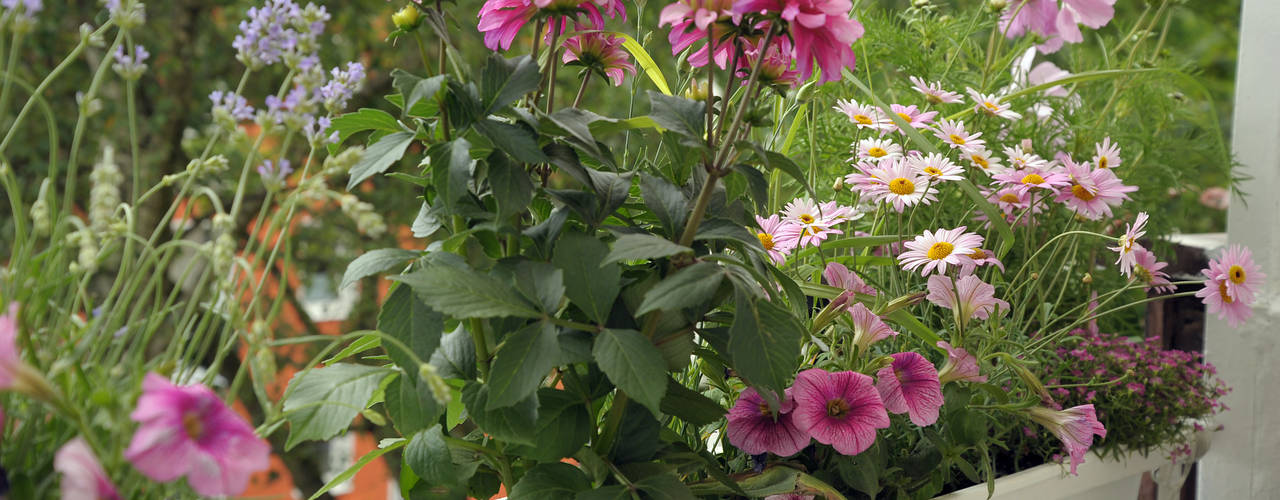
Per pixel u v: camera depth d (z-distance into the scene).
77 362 0.54
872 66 1.58
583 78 0.79
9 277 0.53
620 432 0.77
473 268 0.68
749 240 0.72
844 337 0.97
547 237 0.71
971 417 0.96
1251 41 1.43
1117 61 1.60
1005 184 1.18
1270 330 1.43
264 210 0.55
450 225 0.75
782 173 1.31
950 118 1.24
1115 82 1.53
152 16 3.54
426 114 0.70
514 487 0.72
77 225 0.53
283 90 0.58
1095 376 1.16
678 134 0.75
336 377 0.67
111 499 0.48
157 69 3.54
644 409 0.77
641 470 0.76
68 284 0.63
